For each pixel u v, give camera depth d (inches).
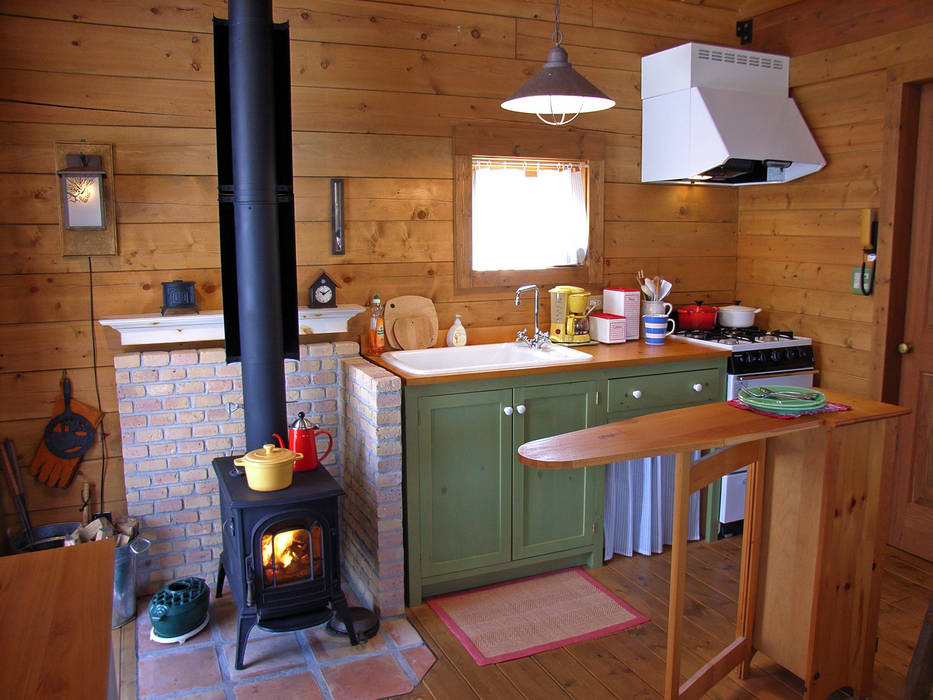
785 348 148.8
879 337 141.6
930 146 135.3
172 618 109.9
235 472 110.3
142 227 122.5
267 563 102.7
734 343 146.9
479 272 146.7
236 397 126.4
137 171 121.2
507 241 150.8
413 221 140.2
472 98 142.0
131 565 116.9
